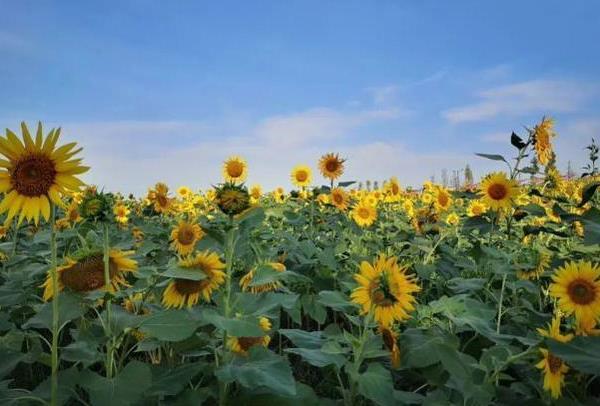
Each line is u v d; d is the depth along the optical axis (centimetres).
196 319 126
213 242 171
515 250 250
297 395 119
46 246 252
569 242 285
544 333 124
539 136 245
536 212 247
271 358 117
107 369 121
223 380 106
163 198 413
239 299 132
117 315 127
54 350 108
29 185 104
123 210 388
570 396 135
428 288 254
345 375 174
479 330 140
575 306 148
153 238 326
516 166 250
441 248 290
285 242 265
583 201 182
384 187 612
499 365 128
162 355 168
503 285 194
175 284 145
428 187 605
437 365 135
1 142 103
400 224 386
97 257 137
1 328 148
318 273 225
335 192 382
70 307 118
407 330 141
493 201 248
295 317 177
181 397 116
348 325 224
